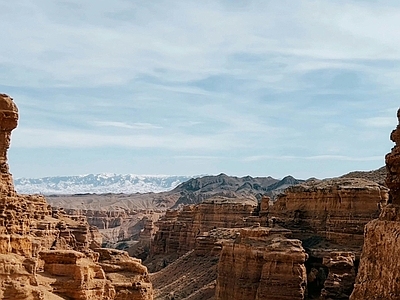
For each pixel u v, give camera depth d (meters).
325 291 64.88
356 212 79.75
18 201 37.78
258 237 76.25
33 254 36.16
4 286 31.53
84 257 48.84
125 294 52.84
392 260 19.05
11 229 35.59
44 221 65.44
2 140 35.88
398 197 20.97
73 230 76.31
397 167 21.17
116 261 56.88
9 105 35.97
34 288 33.25
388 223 20.16
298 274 68.62
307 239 82.62
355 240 77.50
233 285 75.38
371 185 82.88
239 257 76.00
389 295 18.80
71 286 41.78
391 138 22.38
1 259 31.89
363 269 21.17
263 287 69.88
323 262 71.06
